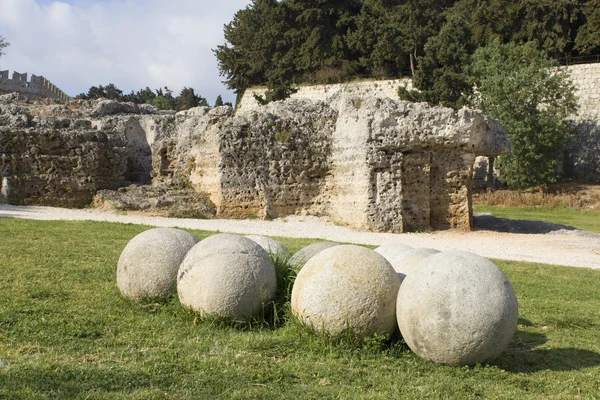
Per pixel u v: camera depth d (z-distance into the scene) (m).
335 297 7.21
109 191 25.98
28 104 34.47
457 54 58.19
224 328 7.91
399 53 65.94
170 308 8.59
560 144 50.53
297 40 70.56
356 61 69.69
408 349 7.38
